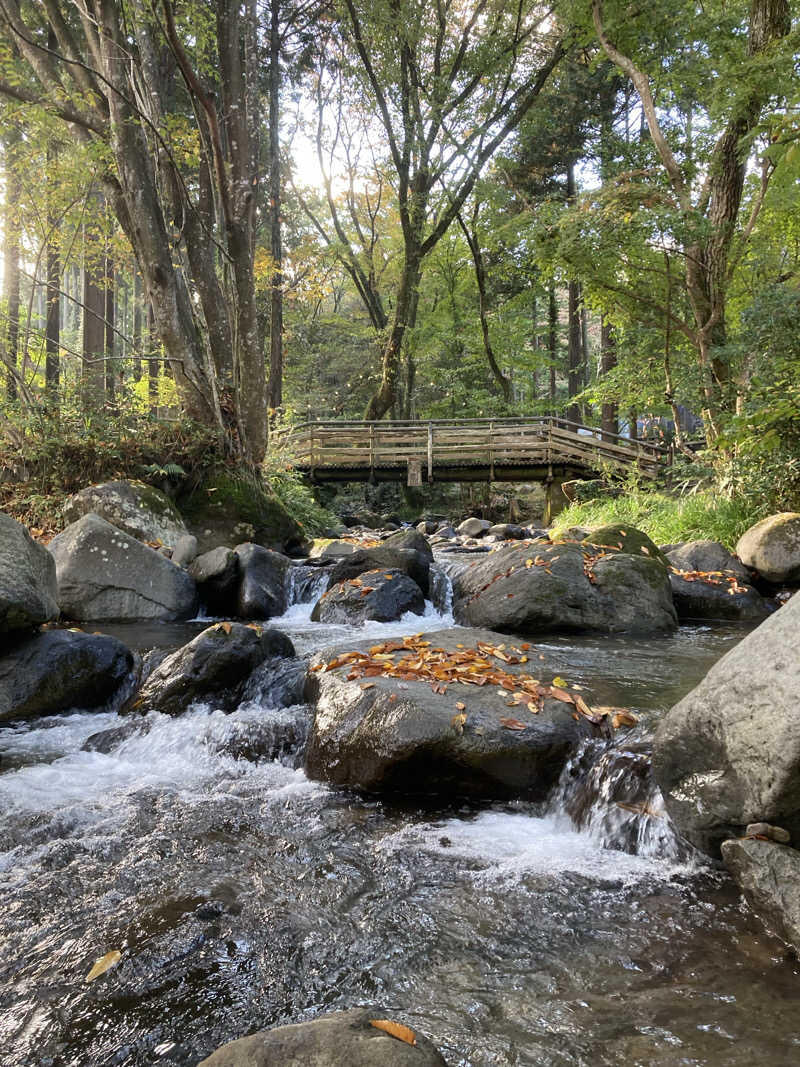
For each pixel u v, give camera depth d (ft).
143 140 34.19
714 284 31.91
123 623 23.85
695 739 8.54
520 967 6.84
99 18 32.86
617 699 13.57
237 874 8.73
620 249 31.91
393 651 15.11
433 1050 5.16
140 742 13.33
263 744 12.95
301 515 43.45
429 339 79.97
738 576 24.63
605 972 6.73
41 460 32.30
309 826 10.10
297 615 25.71
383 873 8.75
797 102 25.84
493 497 78.95
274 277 68.03
